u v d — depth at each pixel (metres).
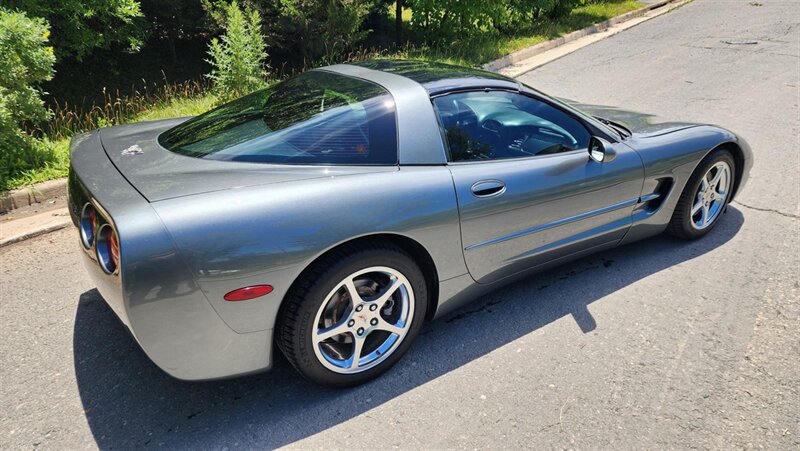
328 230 2.29
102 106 9.41
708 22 13.45
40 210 4.45
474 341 2.94
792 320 3.08
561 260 3.32
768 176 4.92
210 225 2.12
